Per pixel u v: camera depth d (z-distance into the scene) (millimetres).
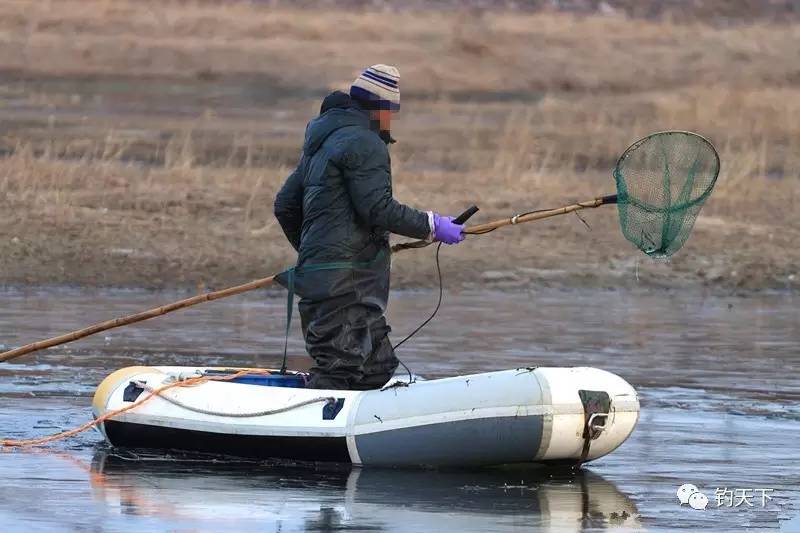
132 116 109688
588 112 116562
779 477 33344
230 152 92750
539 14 179750
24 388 42344
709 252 68500
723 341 51812
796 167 92125
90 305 56719
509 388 32812
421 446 33031
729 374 45781
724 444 36562
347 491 31453
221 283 62469
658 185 34344
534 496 31344
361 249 34500
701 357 48625
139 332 51906
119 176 77625
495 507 30375
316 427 33594
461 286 63094
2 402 40438
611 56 151375
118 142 93188
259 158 90875
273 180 79000
